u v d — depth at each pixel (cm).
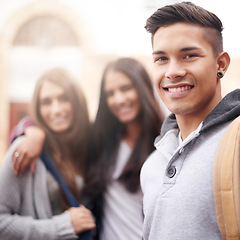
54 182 144
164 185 75
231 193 63
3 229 132
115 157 158
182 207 69
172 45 73
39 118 158
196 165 70
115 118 164
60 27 465
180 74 72
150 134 153
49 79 158
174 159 75
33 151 139
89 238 142
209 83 73
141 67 159
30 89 455
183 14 72
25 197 139
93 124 166
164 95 78
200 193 68
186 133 80
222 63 77
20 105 453
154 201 78
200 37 72
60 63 455
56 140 156
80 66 454
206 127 71
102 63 449
